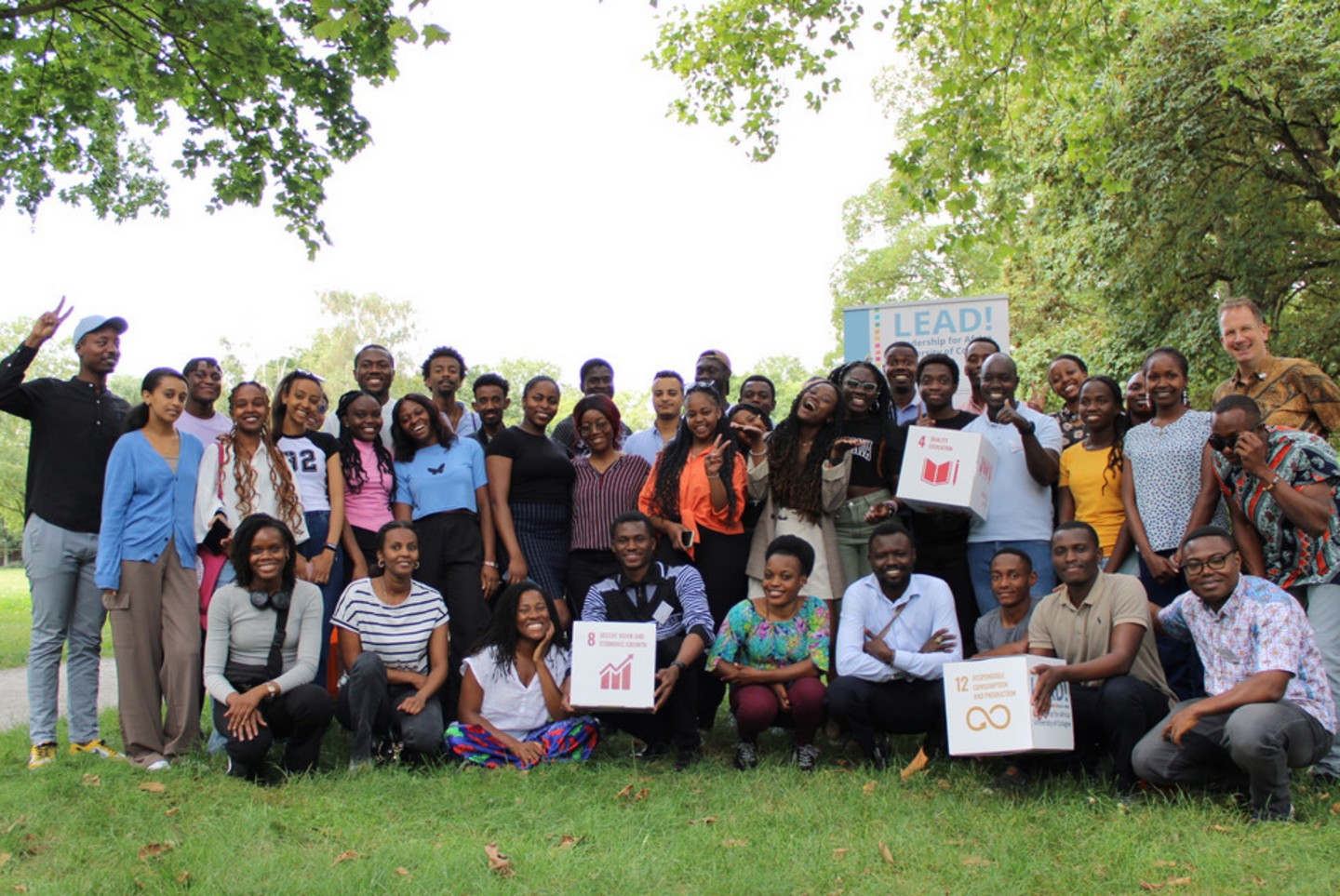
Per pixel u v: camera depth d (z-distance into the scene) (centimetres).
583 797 544
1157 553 612
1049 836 473
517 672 639
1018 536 657
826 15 1299
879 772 590
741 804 531
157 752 610
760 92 1351
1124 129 1617
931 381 699
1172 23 1544
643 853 454
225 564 621
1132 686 543
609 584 663
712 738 700
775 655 638
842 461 663
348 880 419
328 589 677
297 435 680
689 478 685
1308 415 611
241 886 416
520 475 711
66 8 1056
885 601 630
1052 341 2094
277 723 593
